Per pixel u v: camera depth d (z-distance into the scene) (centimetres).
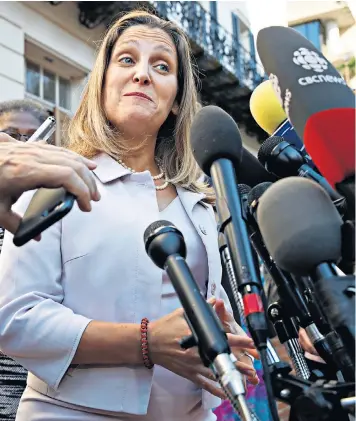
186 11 1052
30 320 119
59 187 88
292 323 88
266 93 123
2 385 164
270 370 73
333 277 68
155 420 127
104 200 135
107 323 121
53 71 866
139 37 158
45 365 120
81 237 129
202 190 163
